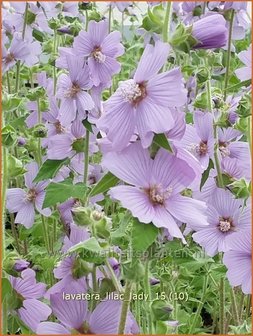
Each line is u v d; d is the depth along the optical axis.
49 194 0.61
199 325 0.80
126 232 0.52
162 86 0.43
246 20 0.93
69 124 0.69
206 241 0.63
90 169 0.79
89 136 0.72
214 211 0.63
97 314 0.49
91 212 0.49
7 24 1.04
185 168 0.43
